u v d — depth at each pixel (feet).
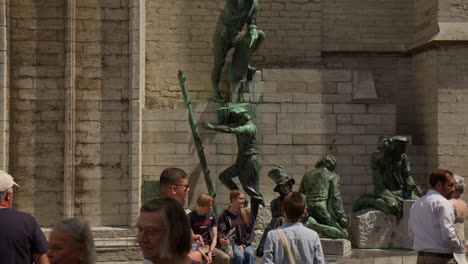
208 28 76.23
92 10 63.31
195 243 31.30
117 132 63.16
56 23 63.10
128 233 62.03
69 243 16.83
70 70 62.44
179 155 67.72
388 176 63.93
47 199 62.44
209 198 41.32
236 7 66.95
